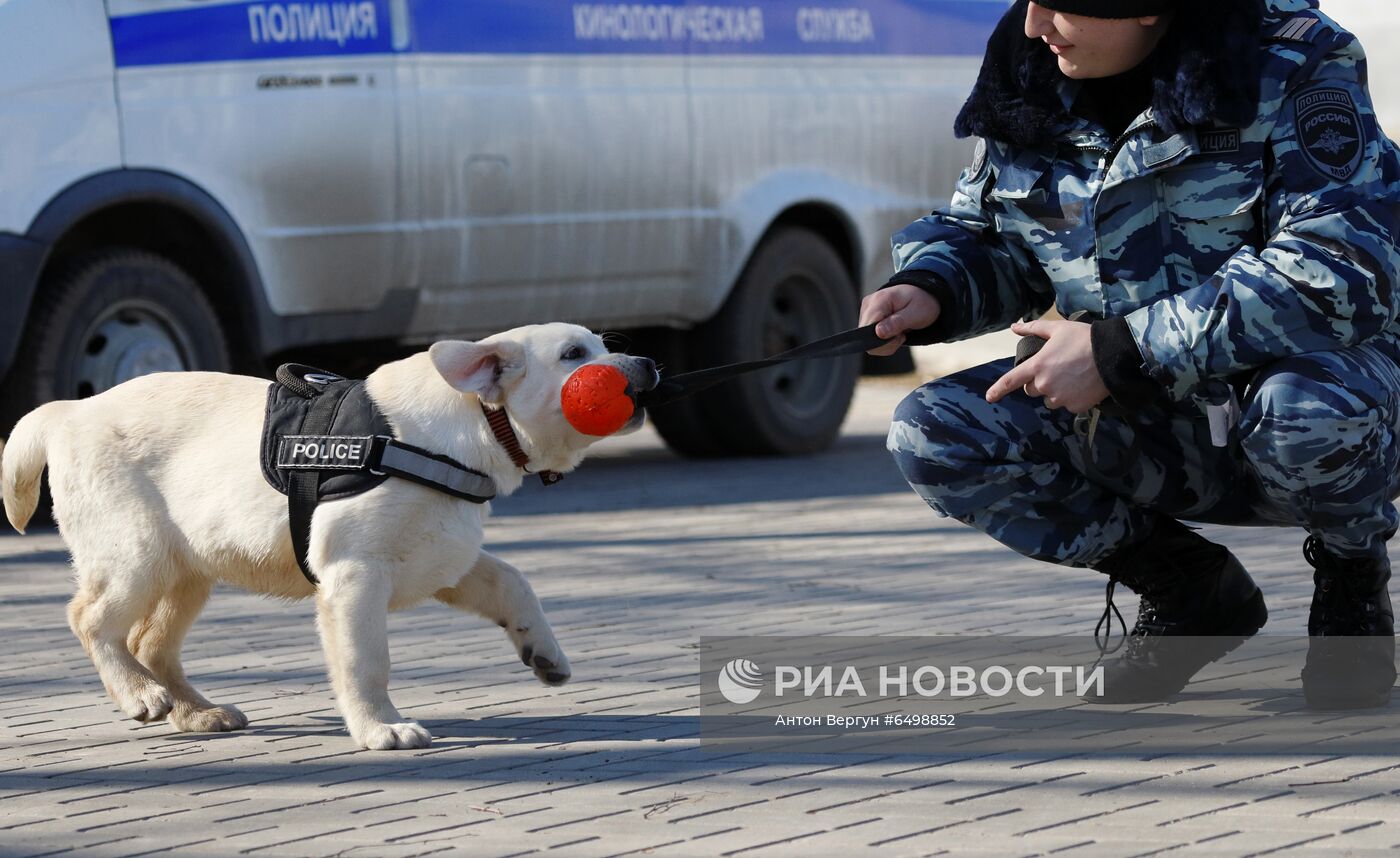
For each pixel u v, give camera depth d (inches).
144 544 149.3
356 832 117.1
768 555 254.1
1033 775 128.0
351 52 311.7
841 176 390.3
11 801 127.1
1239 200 137.7
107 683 151.0
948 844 111.3
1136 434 147.1
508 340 144.3
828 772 130.6
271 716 156.8
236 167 297.4
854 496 323.6
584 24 346.0
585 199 346.0
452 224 325.7
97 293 286.8
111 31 283.1
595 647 185.6
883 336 149.9
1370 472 135.9
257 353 305.7
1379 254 131.6
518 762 136.2
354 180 311.7
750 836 114.2
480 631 196.2
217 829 118.4
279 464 143.9
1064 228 146.3
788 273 384.8
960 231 156.4
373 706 142.5
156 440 151.0
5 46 271.7
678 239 362.3
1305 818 115.0
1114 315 145.5
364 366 354.9
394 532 141.5
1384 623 145.3
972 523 151.9
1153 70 137.6
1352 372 134.6
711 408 382.9
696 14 364.8
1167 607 153.4
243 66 298.0
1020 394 148.5
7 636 199.0
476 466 144.1
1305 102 135.4
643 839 114.0
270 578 149.3
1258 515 153.8
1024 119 144.2
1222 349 133.3
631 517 302.2
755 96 374.0
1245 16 134.9
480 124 328.5
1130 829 113.6
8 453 156.3
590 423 140.4
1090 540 151.5
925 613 200.4
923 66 406.6
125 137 283.4
